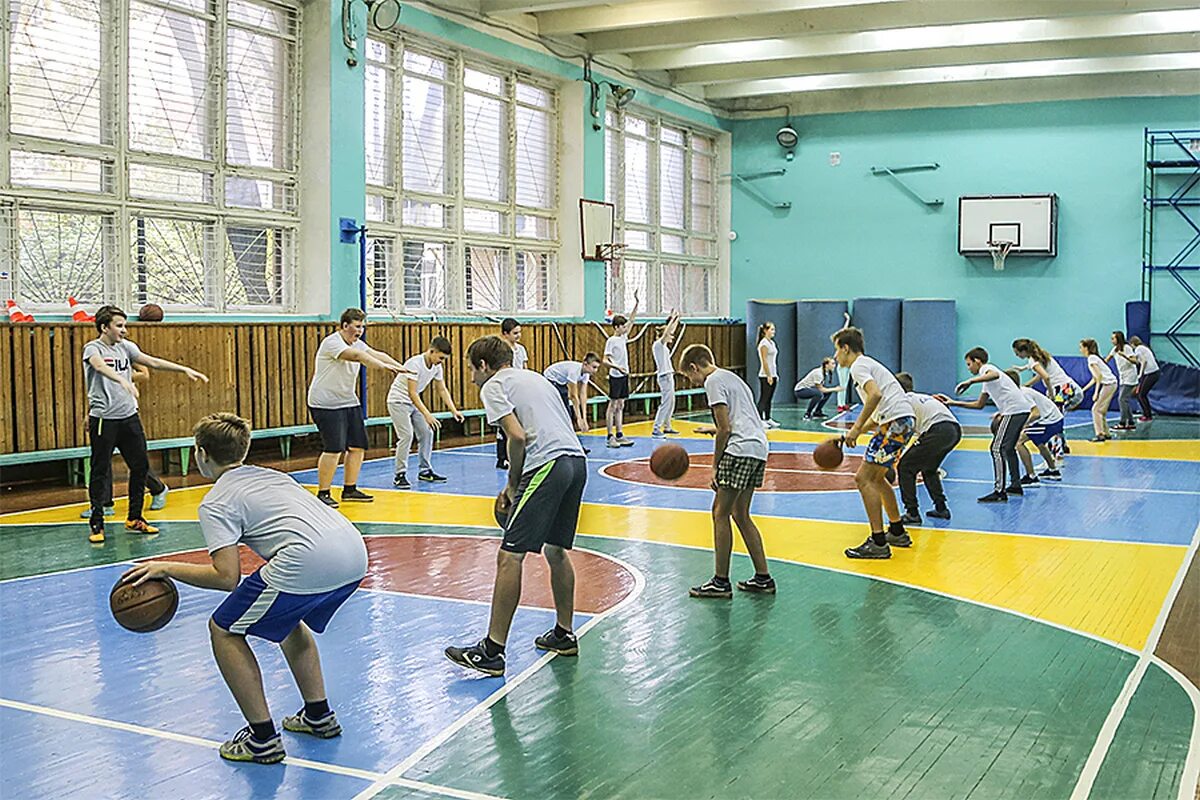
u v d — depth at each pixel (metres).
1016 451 11.38
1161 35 19.39
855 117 23.06
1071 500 10.67
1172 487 11.52
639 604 6.69
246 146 13.69
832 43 19.16
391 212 15.84
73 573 7.41
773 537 8.83
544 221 19.19
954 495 11.02
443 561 7.84
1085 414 20.89
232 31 13.44
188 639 5.91
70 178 11.74
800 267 23.70
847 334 7.93
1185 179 20.88
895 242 22.88
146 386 11.77
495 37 17.16
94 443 8.49
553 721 4.70
